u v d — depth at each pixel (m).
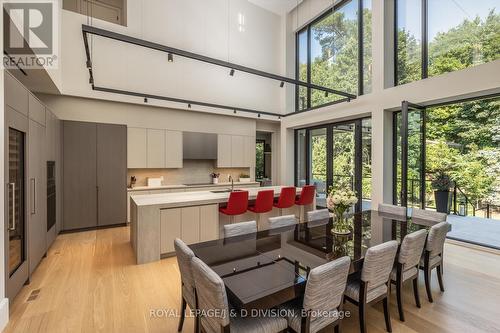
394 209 3.65
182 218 3.76
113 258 3.64
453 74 3.98
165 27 6.01
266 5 7.48
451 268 3.30
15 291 2.53
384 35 5.00
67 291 2.71
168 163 6.26
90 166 5.10
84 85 5.12
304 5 7.27
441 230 2.59
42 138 3.52
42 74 3.97
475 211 6.26
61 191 4.78
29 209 2.93
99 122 5.30
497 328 2.12
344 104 5.88
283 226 2.97
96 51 5.21
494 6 3.91
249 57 7.36
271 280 1.66
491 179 6.22
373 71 5.20
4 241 2.26
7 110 2.39
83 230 5.06
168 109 6.29
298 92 7.80
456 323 2.20
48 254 3.79
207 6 6.61
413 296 2.67
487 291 2.73
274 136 8.48
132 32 5.60
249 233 2.70
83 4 5.94
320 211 3.41
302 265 1.90
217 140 7.06
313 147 7.37
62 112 5.08
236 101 7.16
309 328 1.59
